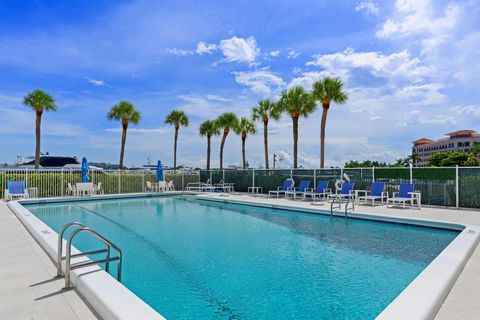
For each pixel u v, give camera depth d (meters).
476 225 7.57
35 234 6.29
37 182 15.90
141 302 2.89
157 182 19.88
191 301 4.09
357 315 3.67
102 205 14.45
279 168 17.39
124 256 6.06
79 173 17.44
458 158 61.97
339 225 9.26
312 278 4.87
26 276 4.00
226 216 11.12
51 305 3.14
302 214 11.37
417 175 12.07
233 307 3.91
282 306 3.92
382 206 11.61
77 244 6.92
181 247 6.74
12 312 2.98
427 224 8.48
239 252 6.35
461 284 3.76
